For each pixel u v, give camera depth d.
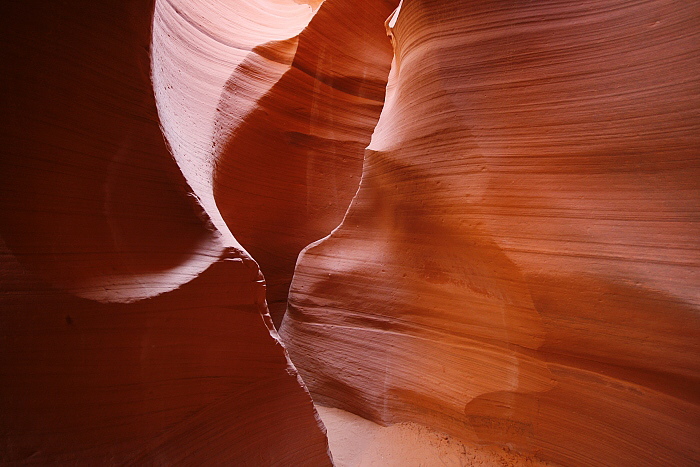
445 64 3.46
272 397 2.75
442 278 3.59
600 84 2.78
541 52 3.01
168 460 2.21
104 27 2.12
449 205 3.38
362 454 3.54
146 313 2.14
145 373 2.14
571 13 2.92
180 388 2.29
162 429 2.20
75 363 1.88
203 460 2.37
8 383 1.69
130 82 2.27
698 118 2.44
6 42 1.78
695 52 2.45
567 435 2.99
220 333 2.51
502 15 3.20
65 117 1.99
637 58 2.65
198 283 2.40
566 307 2.82
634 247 2.60
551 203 2.88
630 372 2.70
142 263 2.27
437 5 3.51
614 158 2.70
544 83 2.98
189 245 2.53
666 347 2.53
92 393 1.94
